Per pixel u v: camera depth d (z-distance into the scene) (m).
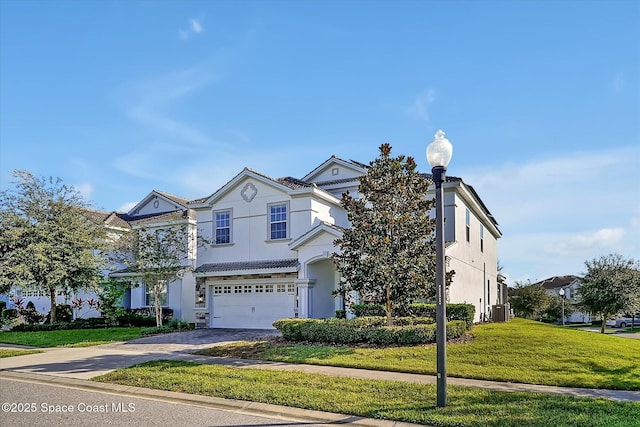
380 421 7.78
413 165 15.24
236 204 23.94
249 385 9.95
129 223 28.23
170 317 25.05
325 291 21.78
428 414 7.83
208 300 23.84
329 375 10.82
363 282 14.63
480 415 7.73
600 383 9.90
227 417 8.16
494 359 11.95
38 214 23.98
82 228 24.78
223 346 15.64
